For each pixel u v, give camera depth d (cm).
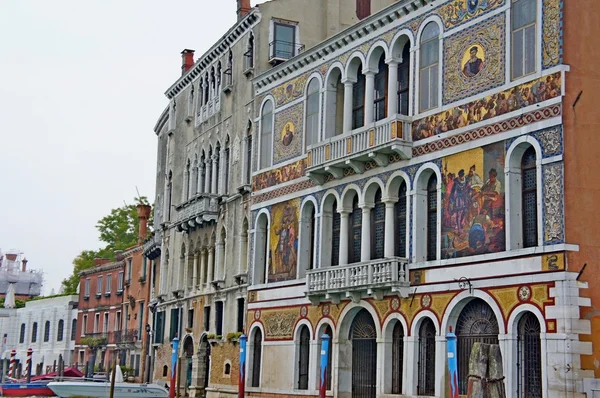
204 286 4341
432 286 2692
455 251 2627
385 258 2825
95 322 7044
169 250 5044
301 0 3997
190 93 4862
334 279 3070
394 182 2923
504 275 2431
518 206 2450
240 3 4338
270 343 3506
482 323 2530
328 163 3152
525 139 2419
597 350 2255
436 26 2800
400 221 2914
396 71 2986
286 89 3612
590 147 2342
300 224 3403
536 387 2327
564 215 2284
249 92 3953
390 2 3953
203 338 4266
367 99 3092
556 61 2356
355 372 3053
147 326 5656
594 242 2302
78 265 9581
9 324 8788
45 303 8106
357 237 3123
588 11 2394
